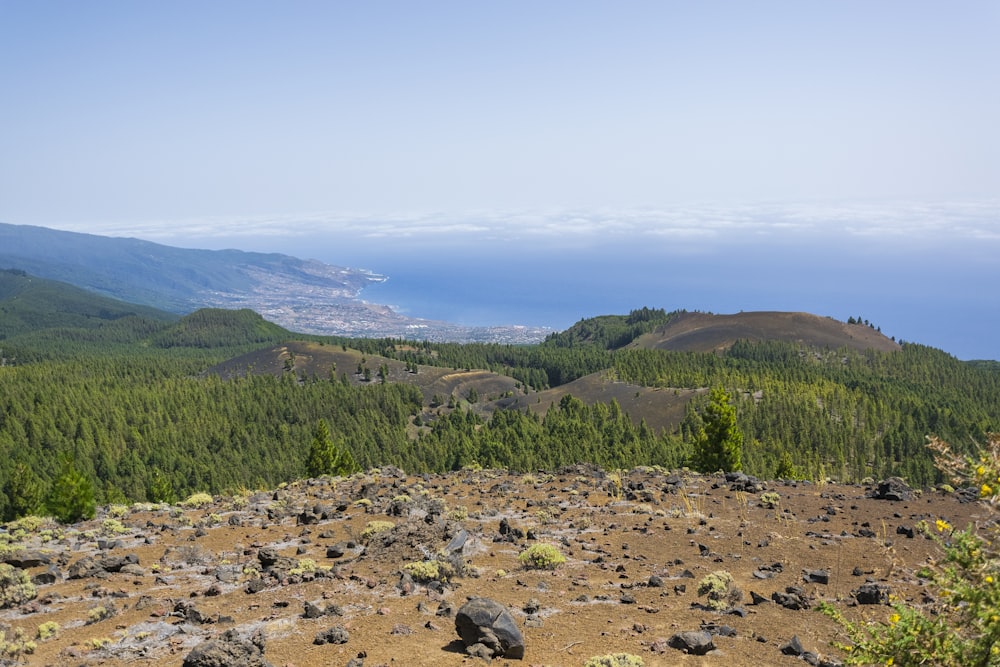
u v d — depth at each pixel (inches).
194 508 1023.0
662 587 629.9
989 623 331.6
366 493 1050.7
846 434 6186.0
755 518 871.7
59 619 549.6
